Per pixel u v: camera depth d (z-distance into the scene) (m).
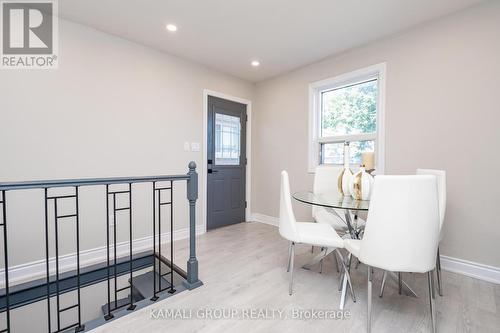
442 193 1.77
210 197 3.53
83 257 2.40
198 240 3.08
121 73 2.63
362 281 2.02
